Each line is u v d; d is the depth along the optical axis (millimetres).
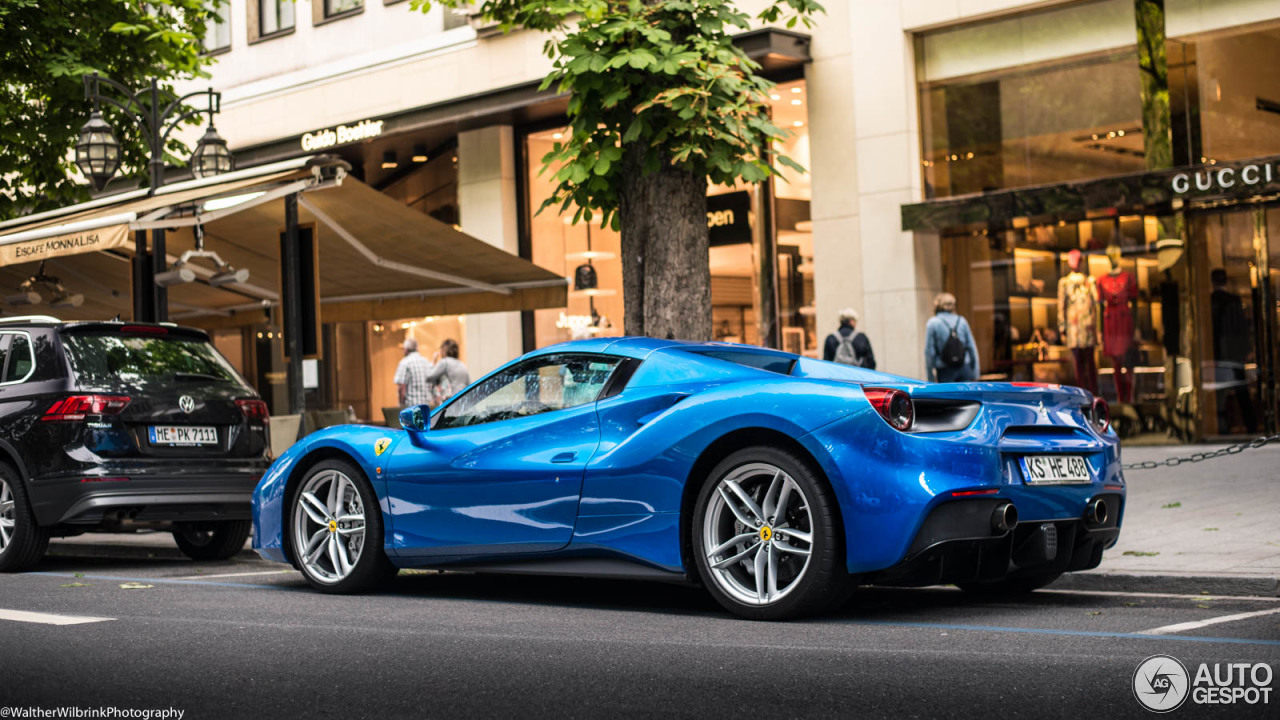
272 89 22219
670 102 8930
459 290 14695
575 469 6172
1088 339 15492
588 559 6195
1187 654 4664
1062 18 15328
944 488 5285
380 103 20812
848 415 5410
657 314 9633
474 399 6836
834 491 5398
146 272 12938
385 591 7234
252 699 4180
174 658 4895
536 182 19688
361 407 21703
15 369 8836
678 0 9430
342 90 21297
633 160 9531
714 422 5754
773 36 16125
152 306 13047
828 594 5465
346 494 7238
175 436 8828
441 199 20797
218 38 23125
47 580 8000
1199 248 15023
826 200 16609
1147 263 15148
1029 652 4777
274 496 7457
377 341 21531
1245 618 5594
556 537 6227
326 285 14695
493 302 14477
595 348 6477
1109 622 5590
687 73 9047
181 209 11203
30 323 8984
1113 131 15055
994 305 16047
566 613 6137
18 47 15141
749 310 17203
